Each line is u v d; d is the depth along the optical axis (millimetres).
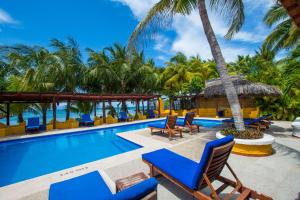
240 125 5328
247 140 4637
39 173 5008
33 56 14156
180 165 3064
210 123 13211
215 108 17391
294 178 3309
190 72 19969
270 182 3186
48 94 10438
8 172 5086
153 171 3326
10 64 13375
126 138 7781
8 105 11039
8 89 12570
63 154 6801
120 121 15039
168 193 2943
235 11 6324
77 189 2330
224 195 2787
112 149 7379
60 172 4074
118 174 3822
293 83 7387
